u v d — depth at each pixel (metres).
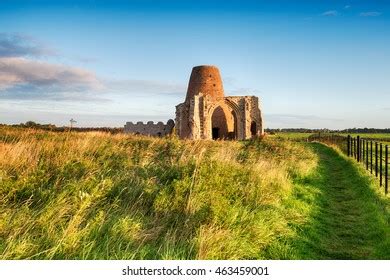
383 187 14.84
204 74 58.53
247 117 57.00
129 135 20.89
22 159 9.69
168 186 9.05
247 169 12.44
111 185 8.54
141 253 5.99
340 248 9.15
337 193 15.84
